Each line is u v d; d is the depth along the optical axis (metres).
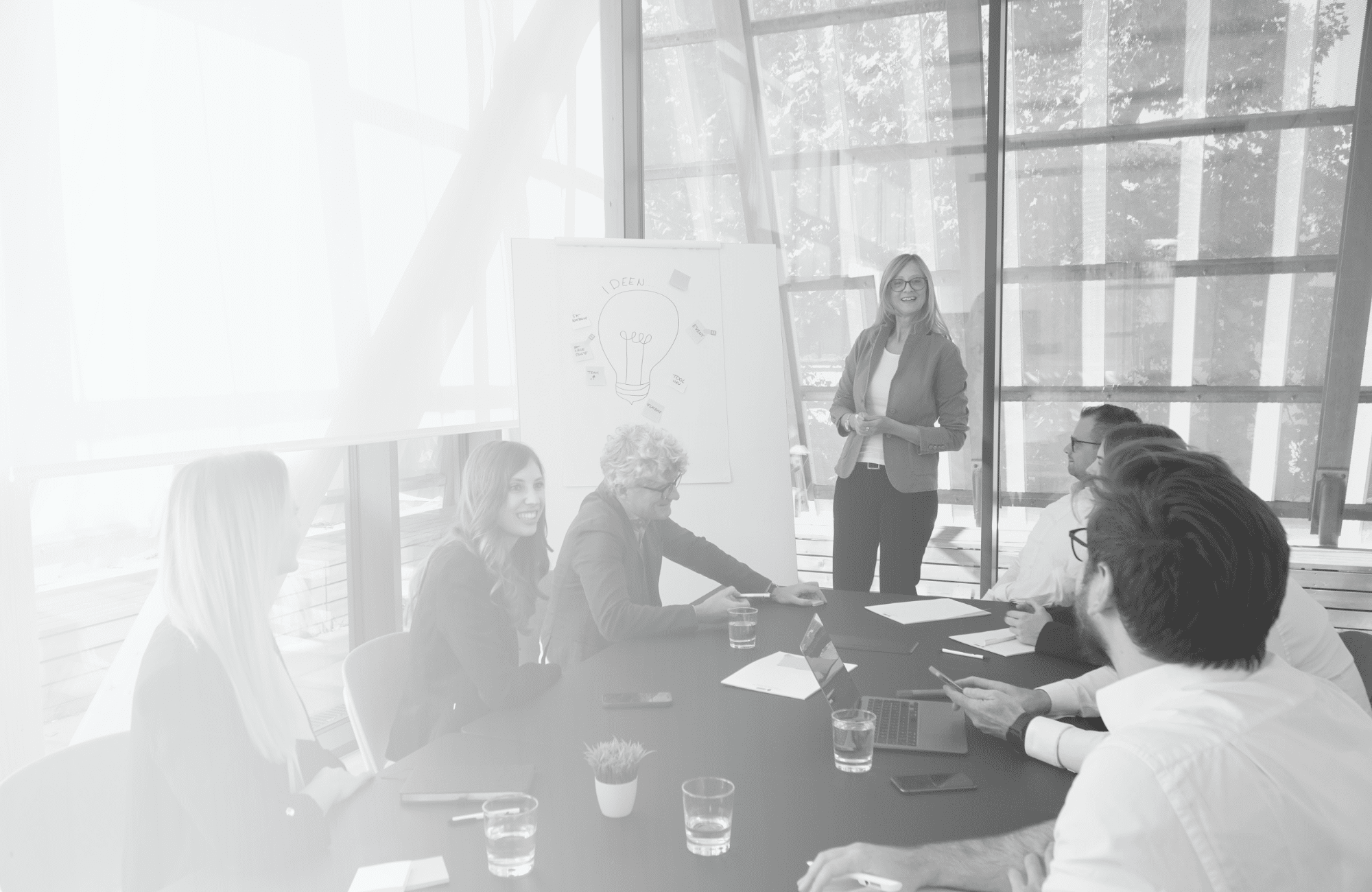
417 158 3.34
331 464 3.07
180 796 1.34
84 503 2.46
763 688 1.93
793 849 1.28
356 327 3.07
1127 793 0.89
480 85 3.64
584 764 1.56
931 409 3.70
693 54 4.53
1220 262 4.01
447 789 1.43
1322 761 0.93
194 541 1.44
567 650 2.46
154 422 2.42
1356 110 3.74
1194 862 0.87
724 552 2.83
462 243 3.56
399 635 2.25
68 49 2.21
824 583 4.64
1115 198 4.10
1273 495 4.13
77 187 2.24
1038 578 2.82
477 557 2.14
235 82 2.64
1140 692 1.05
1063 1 4.00
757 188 4.55
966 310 4.31
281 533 1.54
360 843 1.30
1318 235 3.88
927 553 4.43
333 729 3.34
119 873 1.54
